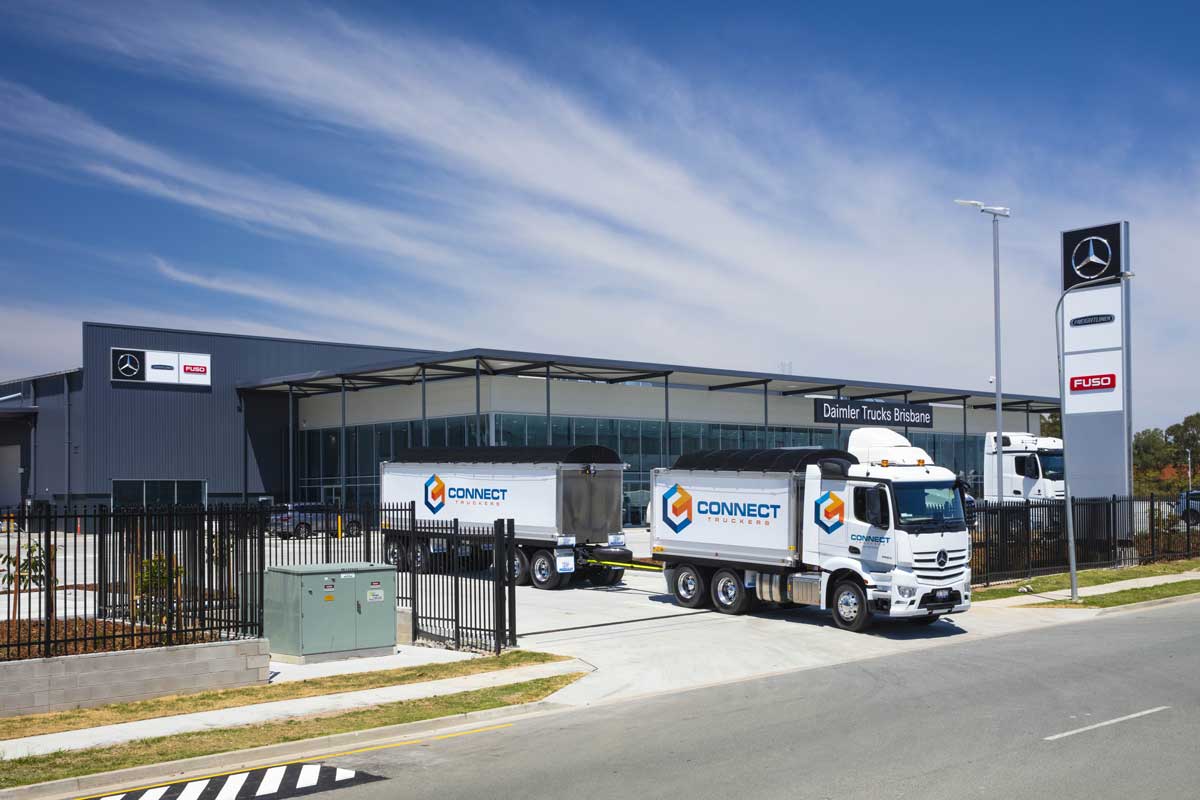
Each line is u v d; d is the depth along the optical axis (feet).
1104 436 112.16
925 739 33.22
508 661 51.37
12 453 180.14
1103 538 97.96
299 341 179.22
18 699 38.86
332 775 30.58
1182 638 57.06
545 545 86.74
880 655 53.98
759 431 172.96
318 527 61.62
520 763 31.45
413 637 59.06
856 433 67.97
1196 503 134.62
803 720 37.01
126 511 45.44
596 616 69.10
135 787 29.66
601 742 34.22
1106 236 112.27
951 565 61.00
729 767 30.12
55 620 41.91
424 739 35.73
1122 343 111.04
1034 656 51.78
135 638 45.73
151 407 162.61
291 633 51.78
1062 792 26.58
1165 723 35.01
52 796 28.89
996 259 120.16
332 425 171.12
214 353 169.58
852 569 61.82
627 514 153.79
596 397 152.56
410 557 59.62
